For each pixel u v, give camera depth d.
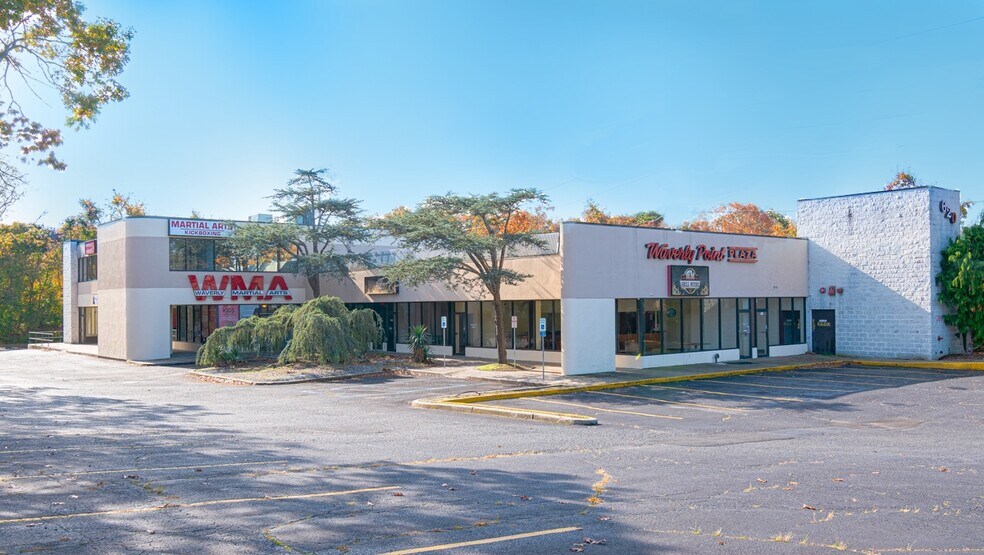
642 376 26.31
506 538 7.64
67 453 12.84
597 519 8.39
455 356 36.06
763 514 8.56
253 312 42.34
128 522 8.22
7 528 7.95
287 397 22.78
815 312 34.94
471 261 32.56
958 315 30.89
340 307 32.38
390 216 31.22
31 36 16.22
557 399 21.72
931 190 31.06
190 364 36.41
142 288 38.44
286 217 41.62
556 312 31.47
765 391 22.94
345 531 7.92
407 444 14.00
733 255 31.98
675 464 11.84
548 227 60.22
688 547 7.30
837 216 34.16
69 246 53.81
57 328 64.31
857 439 14.70
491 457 12.57
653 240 29.48
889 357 32.12
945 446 13.70
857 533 7.77
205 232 40.28
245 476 10.82
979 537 7.62
